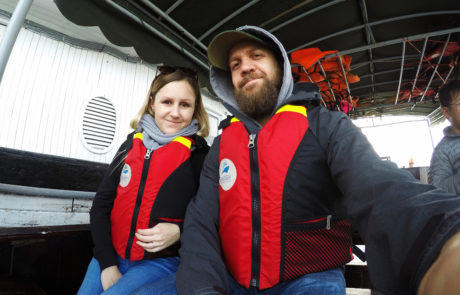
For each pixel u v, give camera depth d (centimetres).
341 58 308
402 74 379
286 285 72
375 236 43
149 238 94
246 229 75
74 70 286
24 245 135
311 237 73
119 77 320
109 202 116
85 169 209
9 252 132
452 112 159
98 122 297
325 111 82
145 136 117
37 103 257
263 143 78
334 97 374
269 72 96
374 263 42
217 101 440
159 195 105
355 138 67
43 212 178
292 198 73
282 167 74
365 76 369
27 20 261
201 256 75
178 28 224
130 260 103
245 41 99
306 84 92
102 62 307
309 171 75
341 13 246
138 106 333
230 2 213
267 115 98
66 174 194
